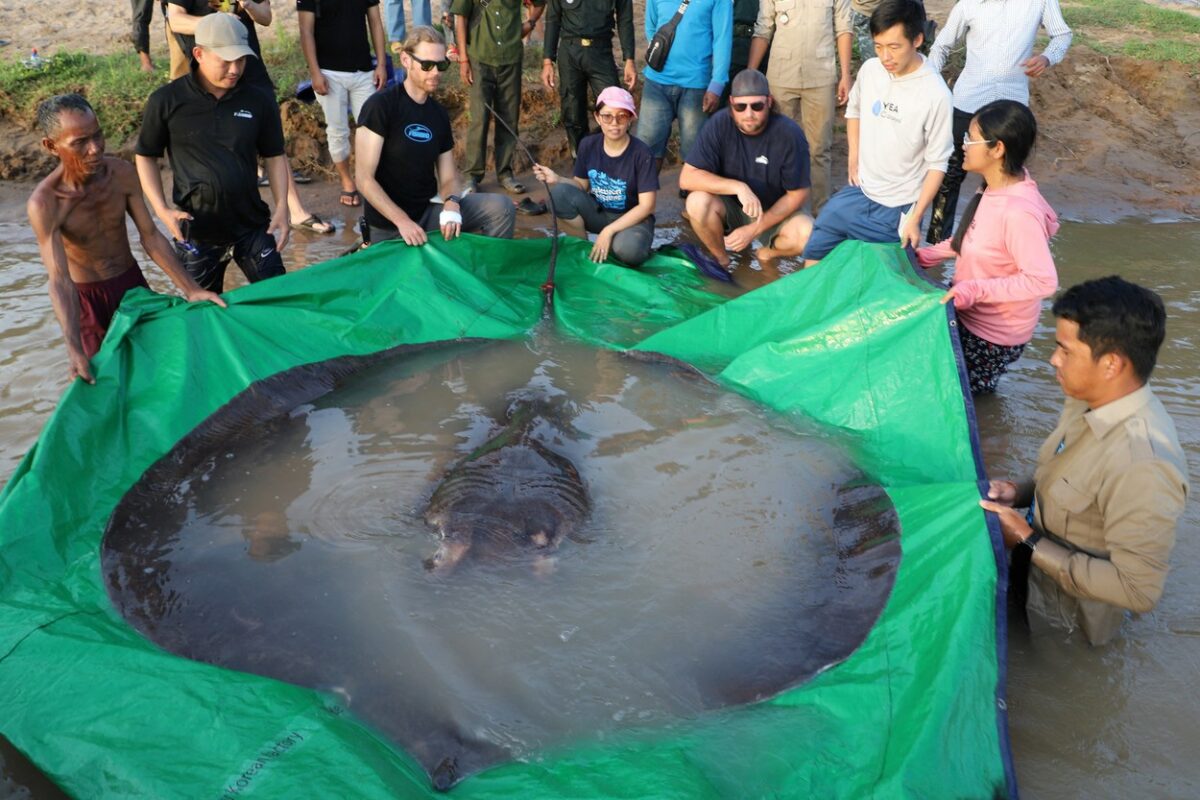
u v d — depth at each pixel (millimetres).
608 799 2912
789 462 5262
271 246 6934
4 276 7836
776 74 9359
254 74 6602
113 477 4797
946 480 4941
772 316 6539
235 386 5652
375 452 5230
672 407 5926
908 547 4254
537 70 11727
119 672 3414
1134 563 3740
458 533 4305
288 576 4086
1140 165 11055
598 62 9594
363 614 3852
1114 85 12273
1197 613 4332
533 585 4121
